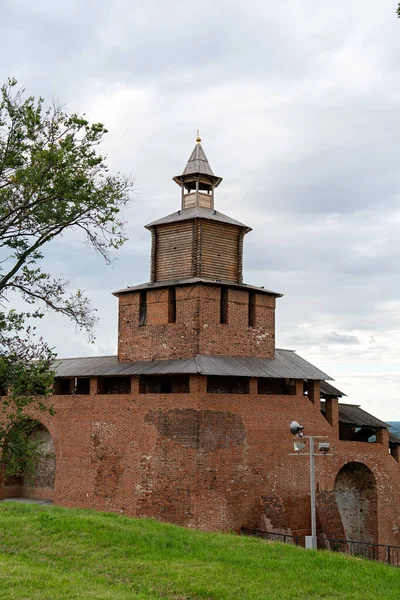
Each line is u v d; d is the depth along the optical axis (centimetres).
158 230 3775
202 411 3111
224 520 3088
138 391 3322
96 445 3428
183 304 3441
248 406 3284
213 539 2280
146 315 3591
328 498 3478
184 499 3056
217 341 3419
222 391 3450
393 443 3956
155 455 3186
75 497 3462
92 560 1967
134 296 3650
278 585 1803
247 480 3206
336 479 3794
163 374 3183
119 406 3372
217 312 3450
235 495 3150
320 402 3797
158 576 1844
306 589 1777
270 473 3300
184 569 1898
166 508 3100
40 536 2167
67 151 2478
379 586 1827
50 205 2453
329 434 3600
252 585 1792
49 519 2323
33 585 1678
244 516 3162
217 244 3700
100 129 2553
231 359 3412
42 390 2738
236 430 3216
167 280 3684
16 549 2064
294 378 3434
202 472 3062
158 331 3509
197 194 3812
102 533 2200
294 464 3403
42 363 2531
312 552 2170
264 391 3625
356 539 3816
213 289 3447
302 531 3341
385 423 3947
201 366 3162
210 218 3631
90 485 3409
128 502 3234
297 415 3469
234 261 3766
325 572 1930
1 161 2431
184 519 3038
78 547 2070
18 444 2619
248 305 3600
